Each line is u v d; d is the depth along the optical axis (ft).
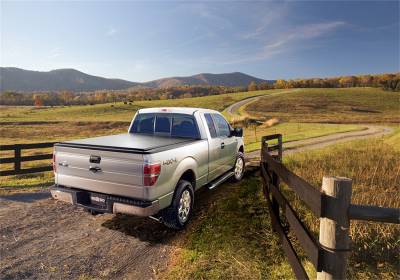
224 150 21.89
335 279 7.20
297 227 9.95
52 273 11.84
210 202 20.12
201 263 12.20
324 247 7.38
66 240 14.89
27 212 19.10
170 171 14.46
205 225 16.16
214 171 20.35
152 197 13.30
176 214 15.01
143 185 13.19
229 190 22.97
